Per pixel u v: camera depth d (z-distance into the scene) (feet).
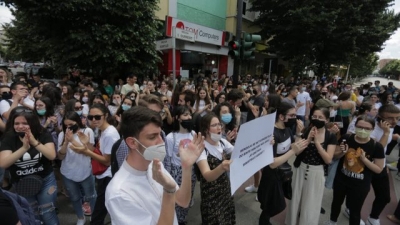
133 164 4.39
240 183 6.95
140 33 29.07
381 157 9.36
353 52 55.93
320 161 9.42
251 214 12.18
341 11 50.42
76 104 12.96
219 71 60.13
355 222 9.92
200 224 11.25
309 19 47.78
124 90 23.76
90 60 27.66
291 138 9.98
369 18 54.54
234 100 16.87
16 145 8.13
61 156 9.75
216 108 12.94
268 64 36.35
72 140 9.09
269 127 8.03
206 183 8.23
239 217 11.92
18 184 7.99
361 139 9.61
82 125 10.61
